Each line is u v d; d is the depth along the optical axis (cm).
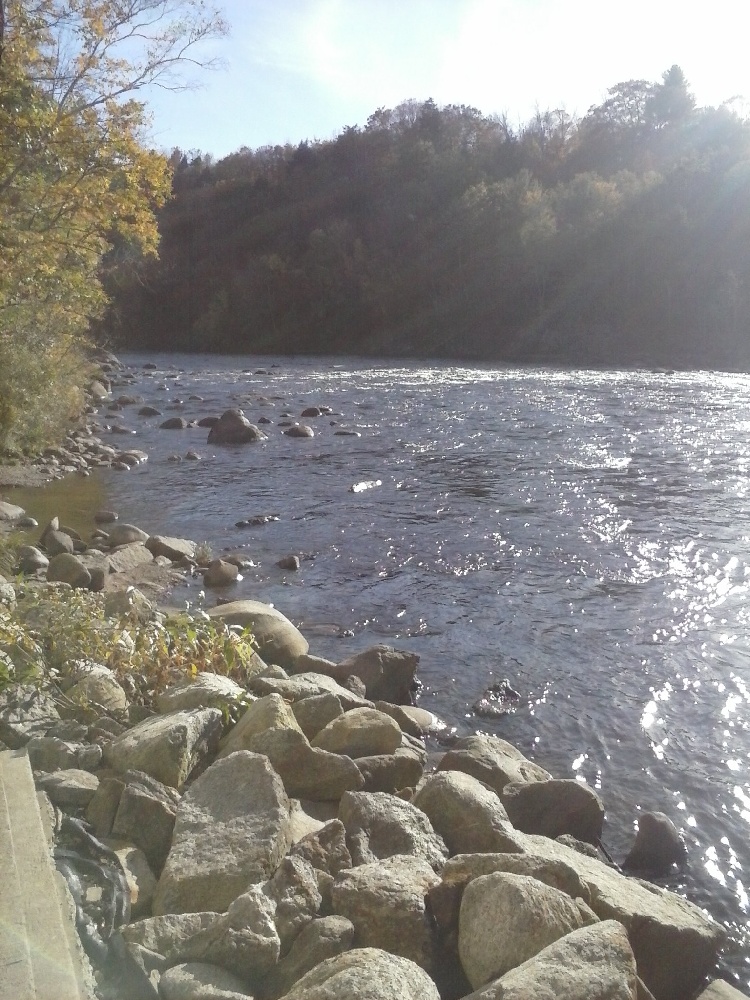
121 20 1445
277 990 321
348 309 7512
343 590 999
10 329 1706
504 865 382
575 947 309
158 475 1650
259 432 2072
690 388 3322
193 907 361
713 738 663
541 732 676
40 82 1469
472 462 1764
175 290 8656
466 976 341
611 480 1571
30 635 586
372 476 1630
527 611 928
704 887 495
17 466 1650
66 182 1516
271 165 11138
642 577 1029
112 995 304
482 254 7050
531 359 5653
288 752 485
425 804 456
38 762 457
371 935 347
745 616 904
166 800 418
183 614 793
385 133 10088
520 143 9350
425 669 791
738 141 8888
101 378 3366
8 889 322
